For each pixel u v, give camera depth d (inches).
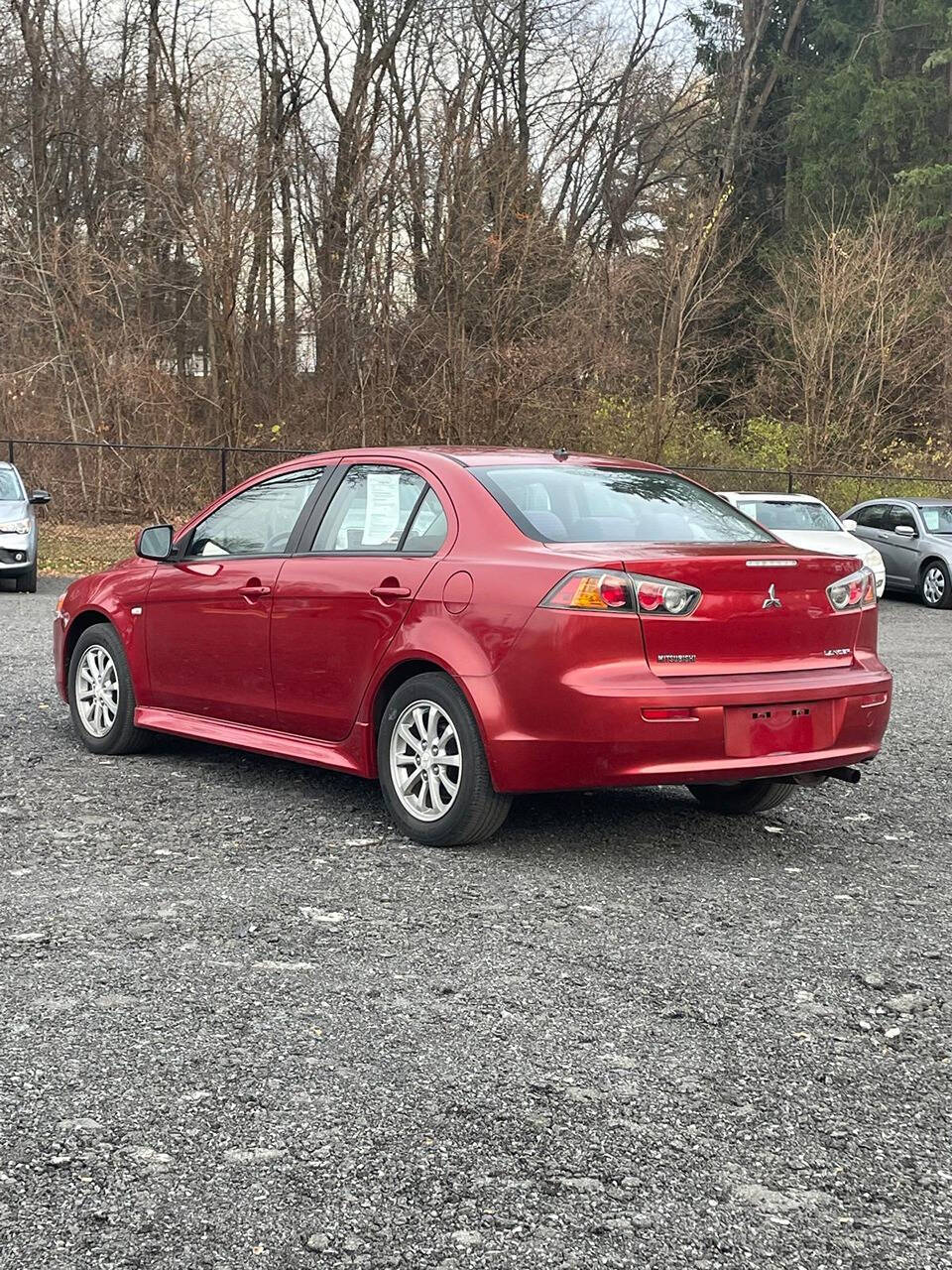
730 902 193.6
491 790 211.6
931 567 778.8
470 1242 103.2
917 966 168.1
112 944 168.2
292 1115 123.2
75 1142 117.3
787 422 1362.0
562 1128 122.0
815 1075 135.3
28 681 384.5
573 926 180.1
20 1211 106.3
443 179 1074.7
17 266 1125.1
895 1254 103.3
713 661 207.9
